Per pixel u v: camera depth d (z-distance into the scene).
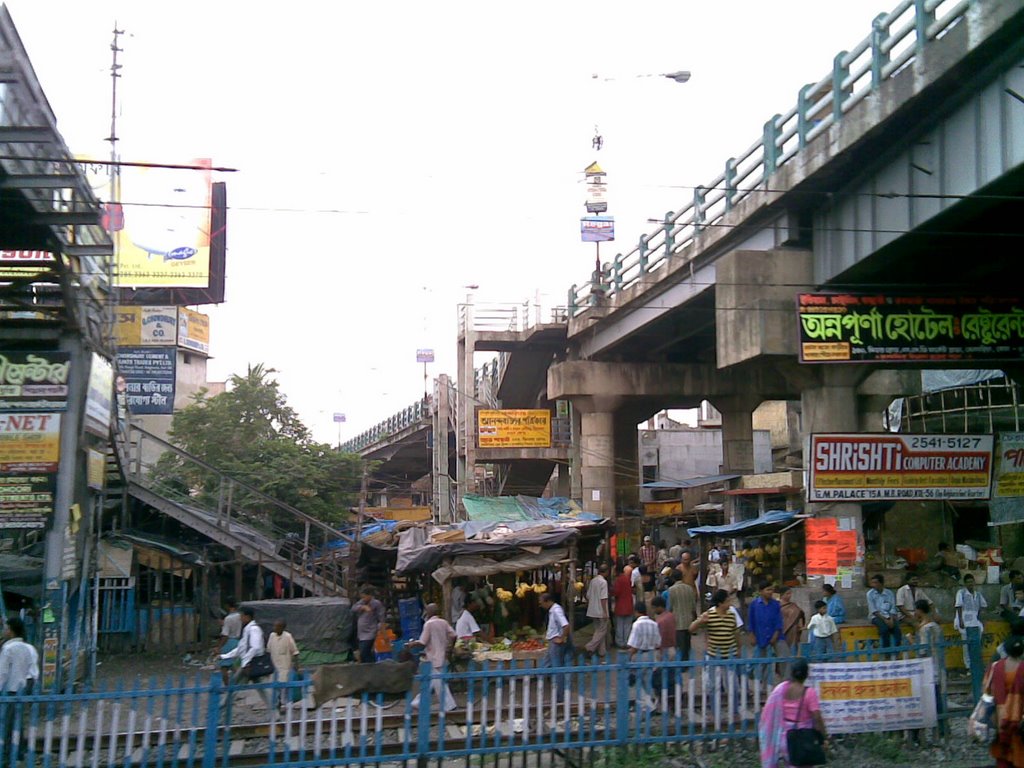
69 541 14.59
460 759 10.23
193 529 22.56
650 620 12.56
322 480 33.22
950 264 17.84
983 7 12.45
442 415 43.84
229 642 15.29
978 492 17.20
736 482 31.02
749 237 20.92
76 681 15.02
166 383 36.50
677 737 9.91
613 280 31.86
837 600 15.31
